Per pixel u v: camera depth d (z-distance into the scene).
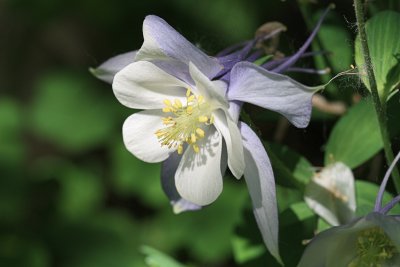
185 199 0.37
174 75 0.36
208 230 0.57
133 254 0.62
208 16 0.57
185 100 0.37
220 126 0.36
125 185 0.61
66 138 0.65
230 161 0.35
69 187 0.66
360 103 0.39
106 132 0.65
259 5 0.51
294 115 0.34
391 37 0.36
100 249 0.62
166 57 0.35
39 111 0.66
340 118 0.40
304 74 0.41
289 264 0.39
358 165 0.39
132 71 0.36
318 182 0.38
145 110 0.37
